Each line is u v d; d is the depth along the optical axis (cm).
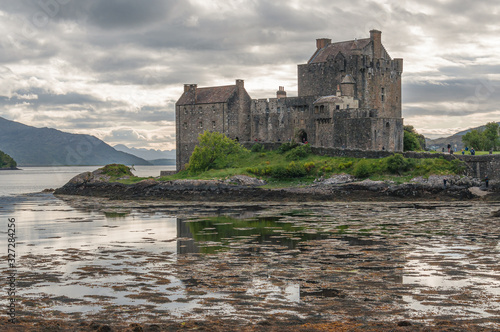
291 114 13200
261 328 2722
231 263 4228
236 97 13988
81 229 6238
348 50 13188
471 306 3048
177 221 6938
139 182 11250
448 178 9388
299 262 4234
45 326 2695
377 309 3027
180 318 2900
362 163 10338
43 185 18862
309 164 10838
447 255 4412
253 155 12650
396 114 13612
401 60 13662
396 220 6662
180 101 14862
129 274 3881
